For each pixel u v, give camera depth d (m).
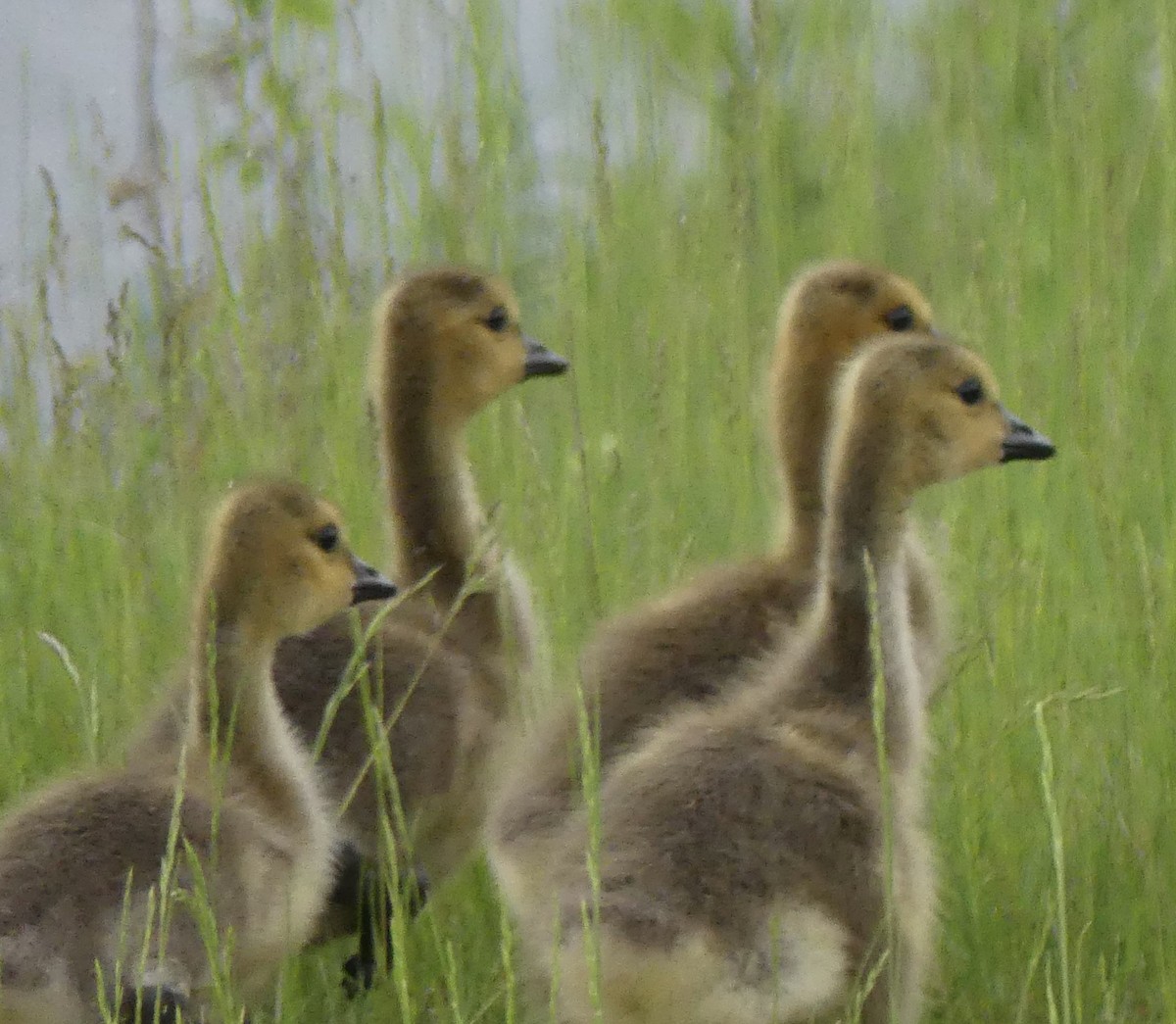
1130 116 18.62
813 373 12.90
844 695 10.04
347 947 11.34
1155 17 18.86
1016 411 14.48
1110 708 12.12
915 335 11.20
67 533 13.69
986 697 12.36
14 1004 9.00
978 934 10.95
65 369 13.66
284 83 15.19
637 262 16.89
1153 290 16.02
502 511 13.25
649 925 8.96
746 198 16.30
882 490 10.30
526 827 10.23
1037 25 19.09
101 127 14.90
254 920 9.86
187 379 14.17
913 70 19.78
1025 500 13.98
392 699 11.25
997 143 18.02
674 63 18.86
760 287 16.88
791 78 19.25
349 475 13.70
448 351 12.77
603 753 10.48
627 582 13.47
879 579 10.14
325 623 11.56
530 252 17.27
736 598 11.21
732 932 9.05
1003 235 16.83
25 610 13.10
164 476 14.23
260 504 10.70
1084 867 11.27
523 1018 10.43
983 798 11.69
